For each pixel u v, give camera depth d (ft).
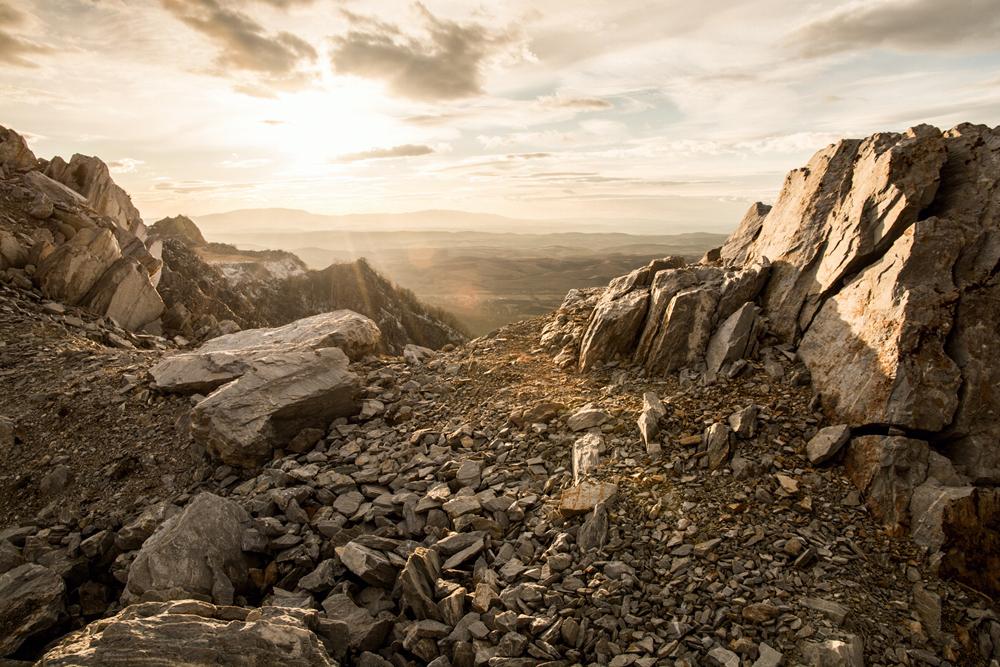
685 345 16.90
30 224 30.99
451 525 12.59
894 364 12.34
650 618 9.87
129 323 31.37
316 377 17.49
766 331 16.38
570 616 9.98
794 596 9.93
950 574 10.17
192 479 15.51
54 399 18.28
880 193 14.94
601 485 12.50
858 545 10.77
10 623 10.94
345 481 14.25
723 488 12.16
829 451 12.28
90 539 13.19
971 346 12.21
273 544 12.52
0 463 15.99
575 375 18.45
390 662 9.87
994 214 13.46
